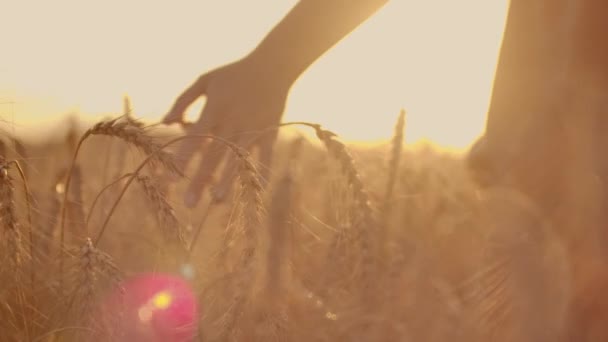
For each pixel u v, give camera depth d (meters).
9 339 1.45
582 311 1.21
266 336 1.47
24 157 1.62
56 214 1.67
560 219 1.27
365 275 1.58
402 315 1.62
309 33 1.55
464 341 1.42
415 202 2.00
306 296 1.65
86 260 1.39
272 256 1.51
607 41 1.27
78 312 1.39
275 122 1.57
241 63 1.57
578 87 1.29
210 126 1.55
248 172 1.44
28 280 1.49
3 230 1.45
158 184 1.45
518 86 1.37
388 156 1.93
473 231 1.90
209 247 1.58
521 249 1.23
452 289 1.69
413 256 1.77
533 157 1.32
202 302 1.44
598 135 1.26
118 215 1.75
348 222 1.59
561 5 1.34
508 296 1.25
